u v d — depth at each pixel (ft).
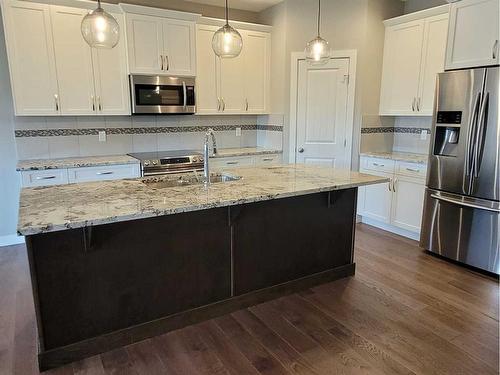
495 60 10.11
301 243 9.66
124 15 12.67
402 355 7.07
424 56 13.26
